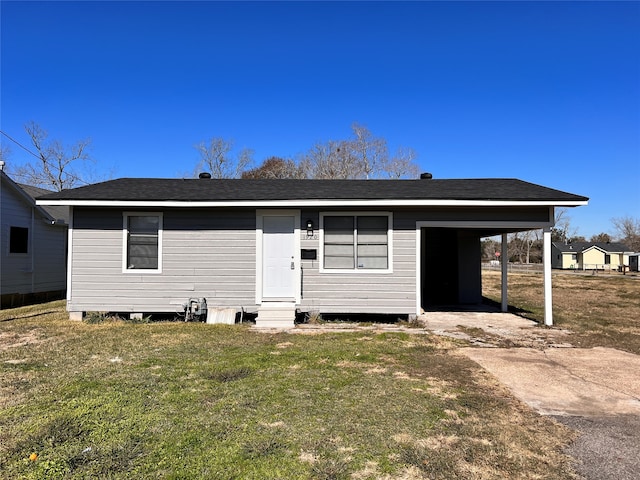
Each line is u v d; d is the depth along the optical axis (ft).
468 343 22.58
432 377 16.14
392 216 29.60
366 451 10.00
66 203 28.14
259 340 22.84
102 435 10.70
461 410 12.73
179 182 35.35
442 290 41.83
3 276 38.75
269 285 29.94
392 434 10.94
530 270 132.36
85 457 9.56
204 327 26.91
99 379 15.42
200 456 9.68
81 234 29.73
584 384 15.52
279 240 30.09
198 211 30.04
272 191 31.17
